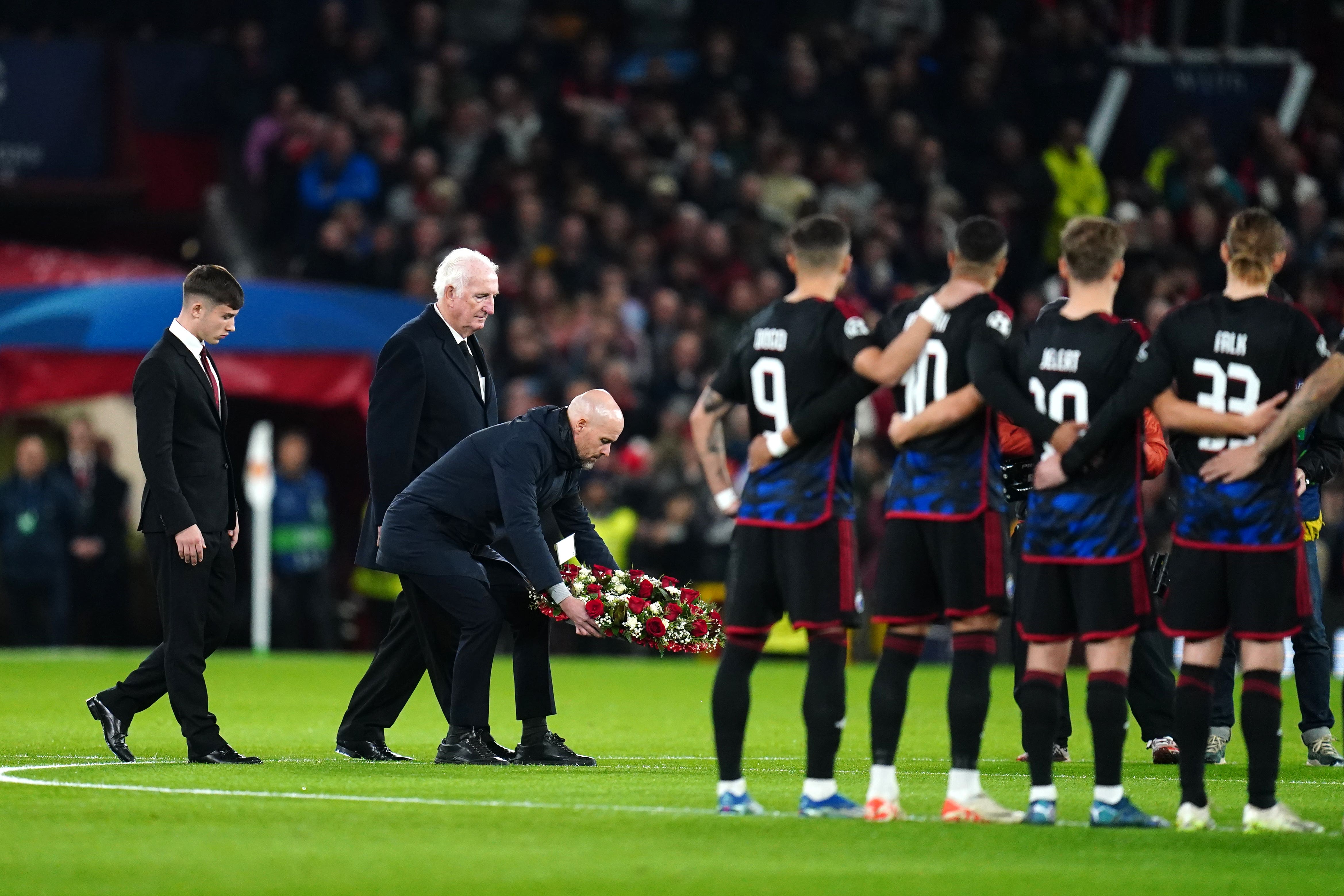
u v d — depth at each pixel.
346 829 25.47
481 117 91.81
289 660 68.94
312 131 88.38
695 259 88.88
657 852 23.83
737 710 26.92
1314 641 36.91
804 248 26.88
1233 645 36.66
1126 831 25.81
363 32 92.69
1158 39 101.88
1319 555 72.94
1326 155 99.94
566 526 35.59
